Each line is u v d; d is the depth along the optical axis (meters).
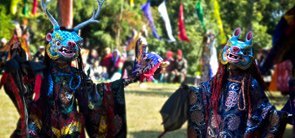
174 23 36.84
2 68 6.64
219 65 7.04
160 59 7.35
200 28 36.78
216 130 6.93
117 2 35.56
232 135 6.85
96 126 7.27
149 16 21.19
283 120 6.93
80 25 7.41
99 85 7.25
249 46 6.90
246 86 6.92
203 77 18.02
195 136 7.12
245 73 6.99
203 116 7.07
